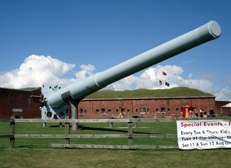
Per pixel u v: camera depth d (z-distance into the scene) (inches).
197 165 223.8
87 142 358.6
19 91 1318.9
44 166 222.5
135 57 397.1
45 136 304.5
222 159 242.8
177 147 280.8
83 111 2095.2
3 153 273.6
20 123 824.9
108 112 2046.0
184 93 2137.1
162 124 838.5
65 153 272.7
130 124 288.8
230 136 286.4
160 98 1982.0
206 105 1916.8
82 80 544.1
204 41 306.2
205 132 284.7
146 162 233.9
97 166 222.4
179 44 326.0
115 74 443.8
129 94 2269.9
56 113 698.8
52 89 696.4
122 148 286.5
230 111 2010.3
